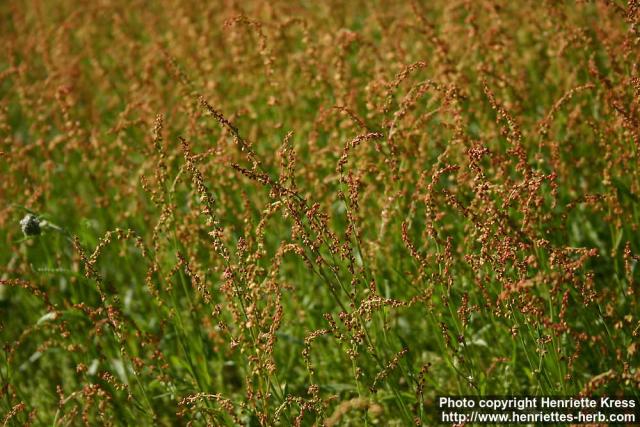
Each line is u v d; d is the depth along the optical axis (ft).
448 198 19.70
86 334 25.84
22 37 43.52
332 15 36.96
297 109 31.65
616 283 25.49
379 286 25.14
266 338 20.34
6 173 31.30
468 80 26.96
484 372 23.03
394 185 23.97
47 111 34.65
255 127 28.91
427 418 24.00
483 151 19.20
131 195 29.25
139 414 24.89
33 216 23.15
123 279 32.37
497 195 23.45
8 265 28.89
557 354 20.07
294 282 28.78
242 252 19.93
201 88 32.58
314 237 27.55
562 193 27.68
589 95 28.04
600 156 25.93
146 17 44.29
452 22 33.01
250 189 30.12
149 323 29.32
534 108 30.17
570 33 26.66
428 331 26.35
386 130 24.23
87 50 38.55
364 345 23.27
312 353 26.32
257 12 35.53
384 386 24.27
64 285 30.22
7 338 28.40
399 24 28.96
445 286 21.04
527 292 18.90
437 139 25.88
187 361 23.29
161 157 22.25
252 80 31.73
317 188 25.96
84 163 31.24
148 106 28.78
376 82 25.31
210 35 35.63
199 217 26.02
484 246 19.22
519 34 35.17
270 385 21.62
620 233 23.49
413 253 20.48
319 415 20.54
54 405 26.37
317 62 27.89
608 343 22.40
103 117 37.04
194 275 20.76
